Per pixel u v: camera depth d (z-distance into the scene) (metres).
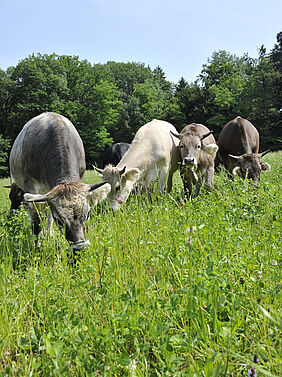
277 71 51.59
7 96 50.56
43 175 5.39
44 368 2.21
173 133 8.66
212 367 1.92
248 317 2.54
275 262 2.91
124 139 59.12
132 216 5.22
